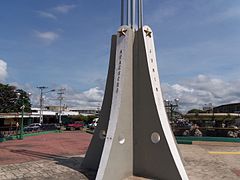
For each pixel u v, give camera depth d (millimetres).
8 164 10945
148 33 9477
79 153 14578
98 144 9828
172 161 7984
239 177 8977
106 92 9891
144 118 8820
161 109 8773
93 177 8711
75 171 9539
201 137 21000
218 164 11297
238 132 22203
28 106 56375
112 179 8031
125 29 9508
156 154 8375
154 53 9523
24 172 9414
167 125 8648
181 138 21234
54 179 8461
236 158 12977
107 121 9734
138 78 9148
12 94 52125
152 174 8406
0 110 49500
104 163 7977
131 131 8906
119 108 8695
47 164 10852
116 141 8383
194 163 11469
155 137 8562
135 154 8828
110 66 9906
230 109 58906
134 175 8742
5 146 18328
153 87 8836
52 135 30719
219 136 22719
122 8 9883
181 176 7734
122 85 8953
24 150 15977
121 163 8422
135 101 9078
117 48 9516
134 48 9398
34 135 30109
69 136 28891
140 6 9641
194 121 34250
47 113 68500
